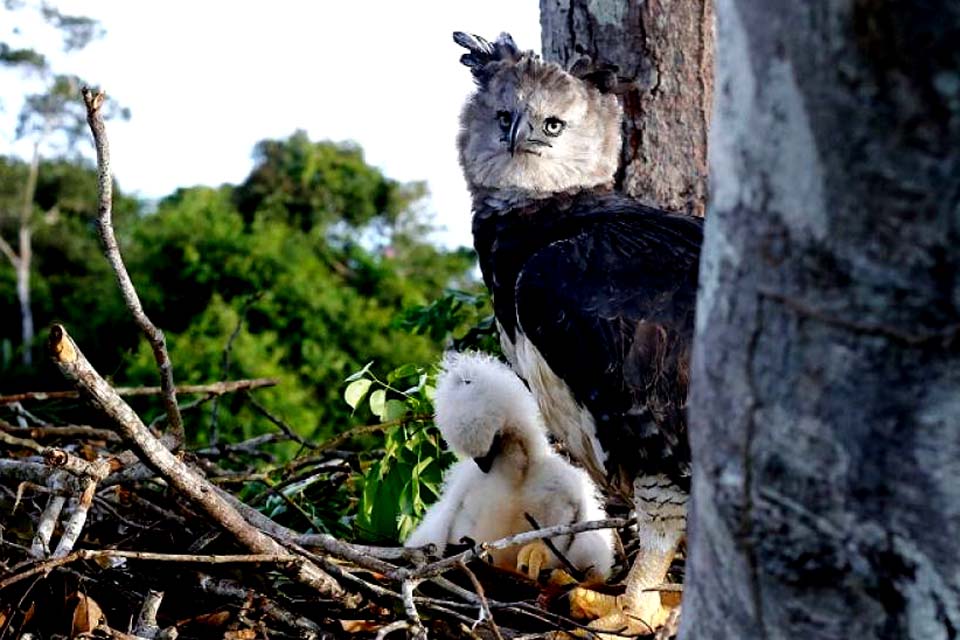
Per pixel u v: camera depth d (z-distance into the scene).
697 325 1.84
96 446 3.13
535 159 2.87
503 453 2.76
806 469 1.70
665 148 3.04
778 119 1.62
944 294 1.56
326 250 6.83
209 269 5.97
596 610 2.57
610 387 2.60
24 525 2.67
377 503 2.84
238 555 2.39
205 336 5.34
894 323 1.59
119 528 2.71
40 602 2.48
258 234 6.16
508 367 2.89
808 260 1.63
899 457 1.63
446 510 2.78
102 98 2.26
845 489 1.67
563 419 2.69
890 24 1.49
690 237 2.73
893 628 1.71
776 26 1.59
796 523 1.73
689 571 1.96
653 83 3.03
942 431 1.60
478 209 2.94
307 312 5.52
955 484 1.61
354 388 2.87
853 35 1.52
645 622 2.52
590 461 2.71
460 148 2.97
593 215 2.82
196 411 4.23
